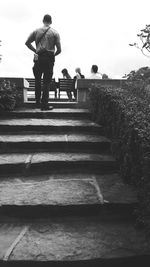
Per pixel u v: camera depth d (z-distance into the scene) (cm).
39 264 283
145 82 578
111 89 594
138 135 352
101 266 287
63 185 416
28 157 486
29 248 300
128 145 395
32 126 593
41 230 335
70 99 1223
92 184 419
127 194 384
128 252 294
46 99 708
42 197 376
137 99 514
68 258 285
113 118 504
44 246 304
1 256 288
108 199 369
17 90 748
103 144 531
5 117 670
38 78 735
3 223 353
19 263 284
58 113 680
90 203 359
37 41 715
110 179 439
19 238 319
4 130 593
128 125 404
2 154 507
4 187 411
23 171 457
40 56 708
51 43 716
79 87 774
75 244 307
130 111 434
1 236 323
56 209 356
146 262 292
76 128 600
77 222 354
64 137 559
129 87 594
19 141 524
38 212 356
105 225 348
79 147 531
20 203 359
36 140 532
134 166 383
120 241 313
